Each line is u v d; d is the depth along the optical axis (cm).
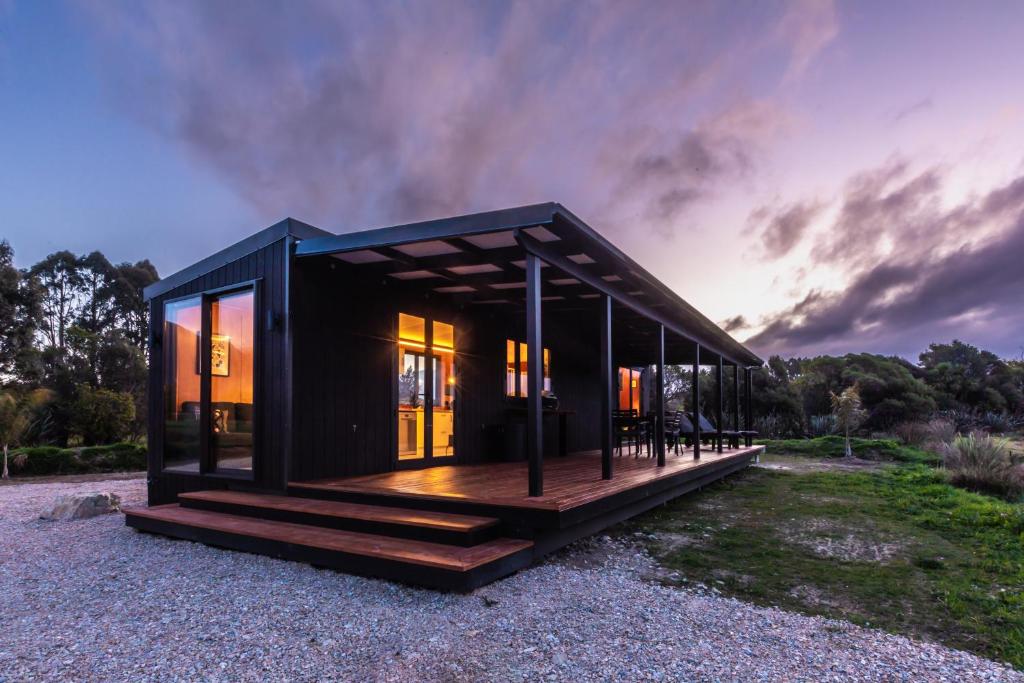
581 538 563
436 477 646
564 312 967
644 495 621
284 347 601
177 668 268
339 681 254
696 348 958
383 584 398
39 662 276
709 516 700
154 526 571
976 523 619
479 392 884
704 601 381
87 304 3059
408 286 749
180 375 731
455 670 266
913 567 468
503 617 335
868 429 1992
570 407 1134
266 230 629
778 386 2181
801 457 1504
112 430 1750
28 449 1340
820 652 292
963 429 1728
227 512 578
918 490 865
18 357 1941
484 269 669
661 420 794
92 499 709
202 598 375
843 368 2320
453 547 425
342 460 652
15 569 463
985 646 307
